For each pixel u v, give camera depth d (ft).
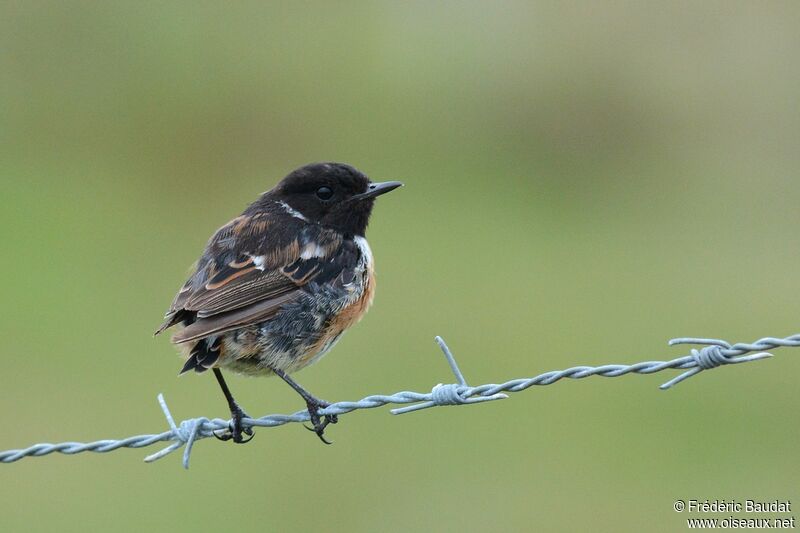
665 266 56.18
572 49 72.74
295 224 28.30
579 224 61.36
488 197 63.67
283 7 81.00
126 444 25.41
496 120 69.41
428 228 59.62
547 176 66.54
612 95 70.23
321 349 27.78
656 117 70.33
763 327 49.49
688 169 68.33
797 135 70.13
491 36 76.59
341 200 28.96
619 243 58.95
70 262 55.31
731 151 69.10
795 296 52.80
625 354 46.44
